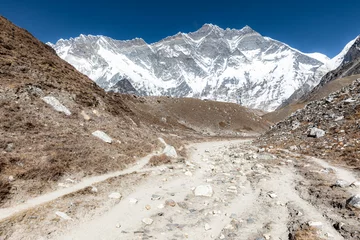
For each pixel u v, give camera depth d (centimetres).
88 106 3425
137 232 1250
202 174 2595
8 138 1941
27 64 3225
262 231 1279
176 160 3234
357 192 1650
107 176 2117
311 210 1495
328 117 4344
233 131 13200
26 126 2230
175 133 8781
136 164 2686
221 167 2950
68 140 2381
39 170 1759
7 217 1227
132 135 3531
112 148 2742
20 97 2538
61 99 3059
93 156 2330
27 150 1933
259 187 2053
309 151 3350
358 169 2275
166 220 1409
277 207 1606
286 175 2398
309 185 1978
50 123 2500
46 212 1334
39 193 1567
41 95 2825
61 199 1521
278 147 4106
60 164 1939
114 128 3338
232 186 2052
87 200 1569
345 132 3525
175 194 1862
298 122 5109
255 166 2844
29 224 1198
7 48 3325
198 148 5828
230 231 1284
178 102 13925
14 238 1081
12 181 1553
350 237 1125
